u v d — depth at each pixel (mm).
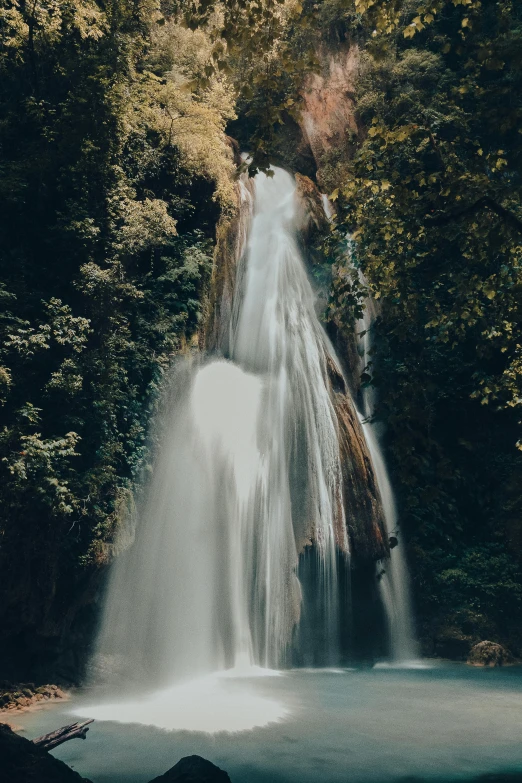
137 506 16938
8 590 14422
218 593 17703
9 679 14695
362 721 12984
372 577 20484
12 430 14789
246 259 23016
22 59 18766
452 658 21281
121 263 18000
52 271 17766
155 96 21000
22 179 17156
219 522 18047
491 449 25203
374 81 28984
